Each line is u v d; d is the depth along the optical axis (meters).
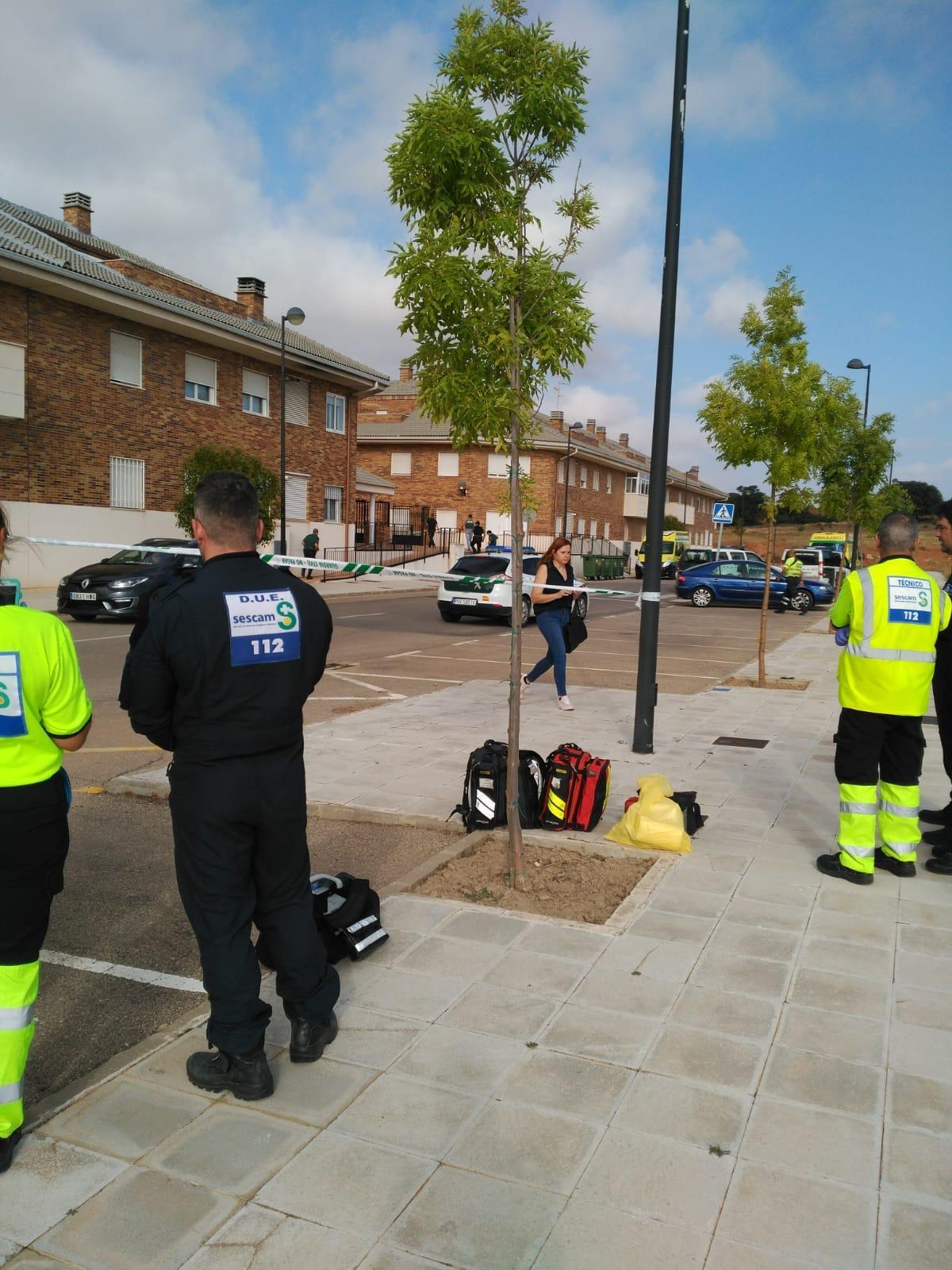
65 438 23.94
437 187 4.48
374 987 3.62
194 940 4.29
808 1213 2.43
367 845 5.61
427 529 44.78
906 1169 2.60
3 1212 2.41
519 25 4.39
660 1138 2.72
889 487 27.17
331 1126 2.77
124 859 5.34
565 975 3.73
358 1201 2.46
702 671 13.72
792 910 4.43
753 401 11.75
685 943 4.04
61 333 23.64
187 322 26.16
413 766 7.32
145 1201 2.46
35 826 2.57
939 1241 2.34
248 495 3.01
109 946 4.21
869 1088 2.99
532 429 4.59
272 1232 2.35
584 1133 2.74
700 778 6.97
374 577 36.75
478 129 4.33
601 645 17.53
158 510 27.02
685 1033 3.30
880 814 5.01
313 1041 3.10
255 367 30.83
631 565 57.38
